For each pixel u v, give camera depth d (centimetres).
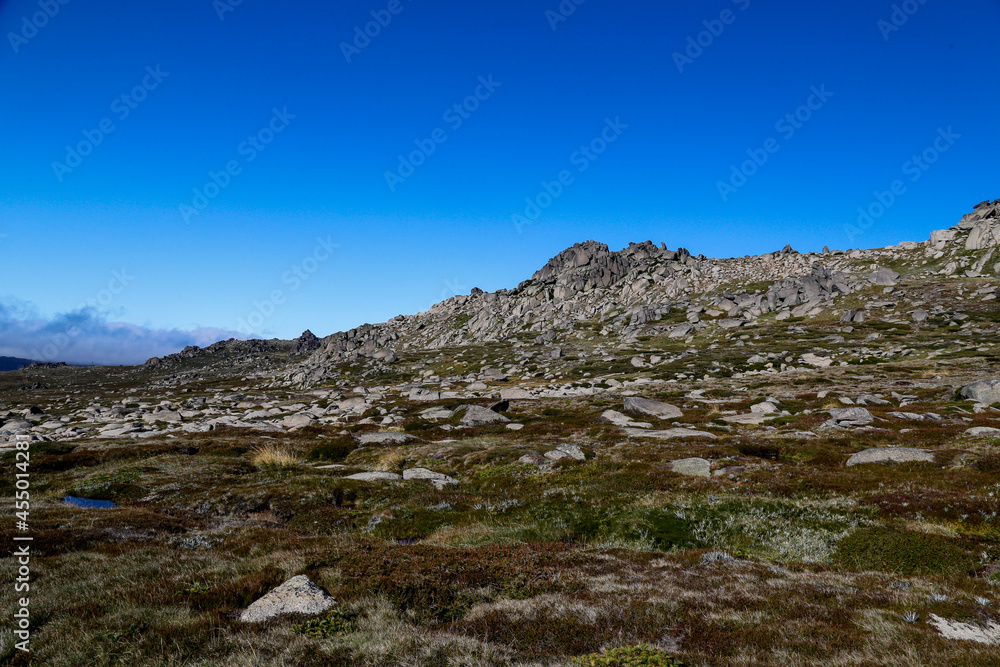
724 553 1845
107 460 4369
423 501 3034
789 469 3072
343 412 8544
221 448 4888
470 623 1323
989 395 5591
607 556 1861
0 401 16200
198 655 1134
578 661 1089
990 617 1202
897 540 1862
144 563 1752
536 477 3444
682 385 9525
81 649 1133
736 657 1056
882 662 974
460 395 9156
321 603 1404
